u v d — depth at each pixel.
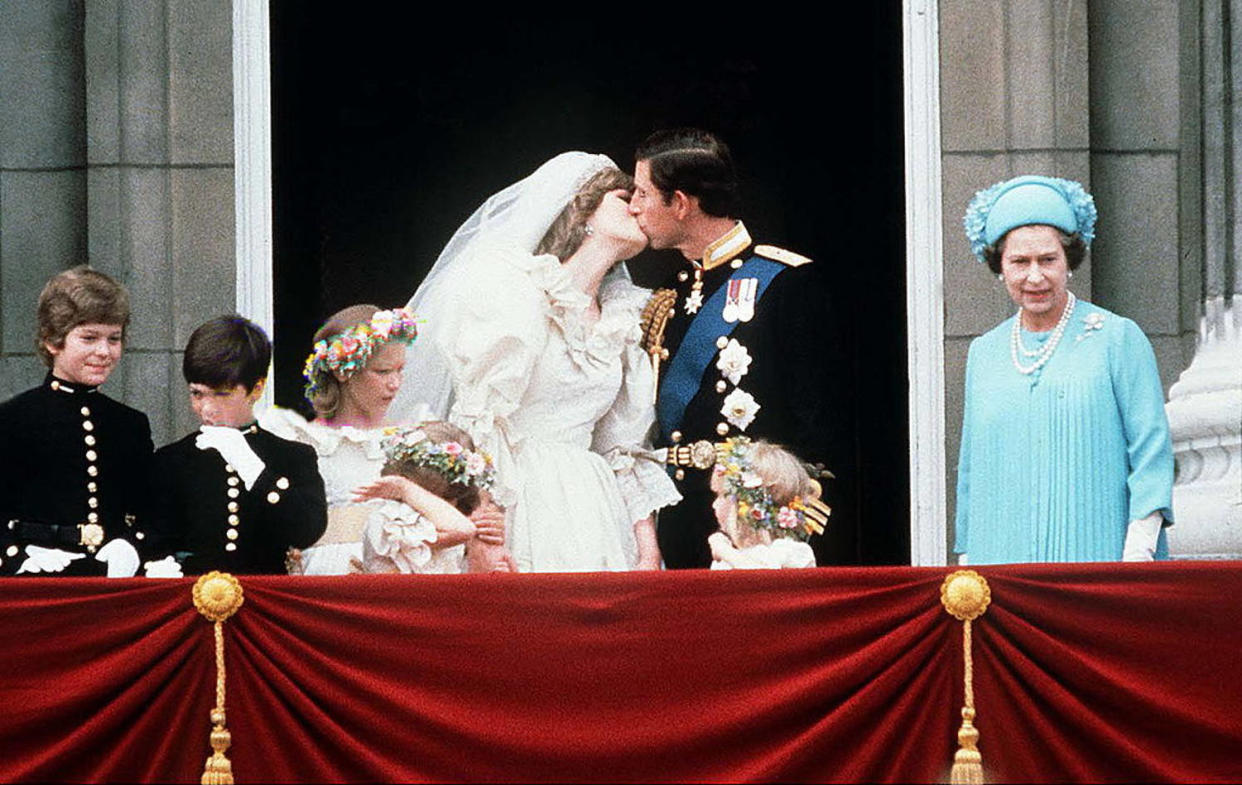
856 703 22.20
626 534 27.95
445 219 36.94
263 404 32.06
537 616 22.22
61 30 32.94
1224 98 30.39
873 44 34.78
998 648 22.36
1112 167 32.88
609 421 28.56
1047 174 32.28
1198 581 22.33
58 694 22.08
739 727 22.11
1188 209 32.59
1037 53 32.34
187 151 32.22
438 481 25.78
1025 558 25.30
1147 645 22.30
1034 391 25.44
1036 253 25.33
